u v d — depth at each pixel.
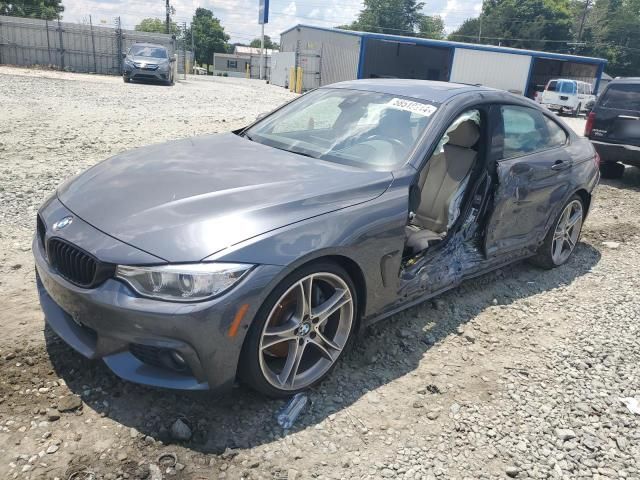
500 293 4.45
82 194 2.93
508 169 3.95
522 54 35.56
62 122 10.36
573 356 3.59
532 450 2.68
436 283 3.65
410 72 43.72
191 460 2.38
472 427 2.80
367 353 3.32
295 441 2.56
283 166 3.21
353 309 3.00
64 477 2.23
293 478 2.35
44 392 2.70
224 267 2.37
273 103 18.38
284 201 2.72
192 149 3.55
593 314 4.22
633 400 3.15
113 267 2.40
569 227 5.04
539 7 77.62
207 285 2.35
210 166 3.17
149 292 2.36
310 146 3.62
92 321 2.46
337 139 3.65
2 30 27.83
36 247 2.94
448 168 3.96
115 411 2.62
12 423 2.48
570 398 3.13
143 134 9.69
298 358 2.79
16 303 3.51
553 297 4.48
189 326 2.33
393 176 3.20
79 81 21.09
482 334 3.77
